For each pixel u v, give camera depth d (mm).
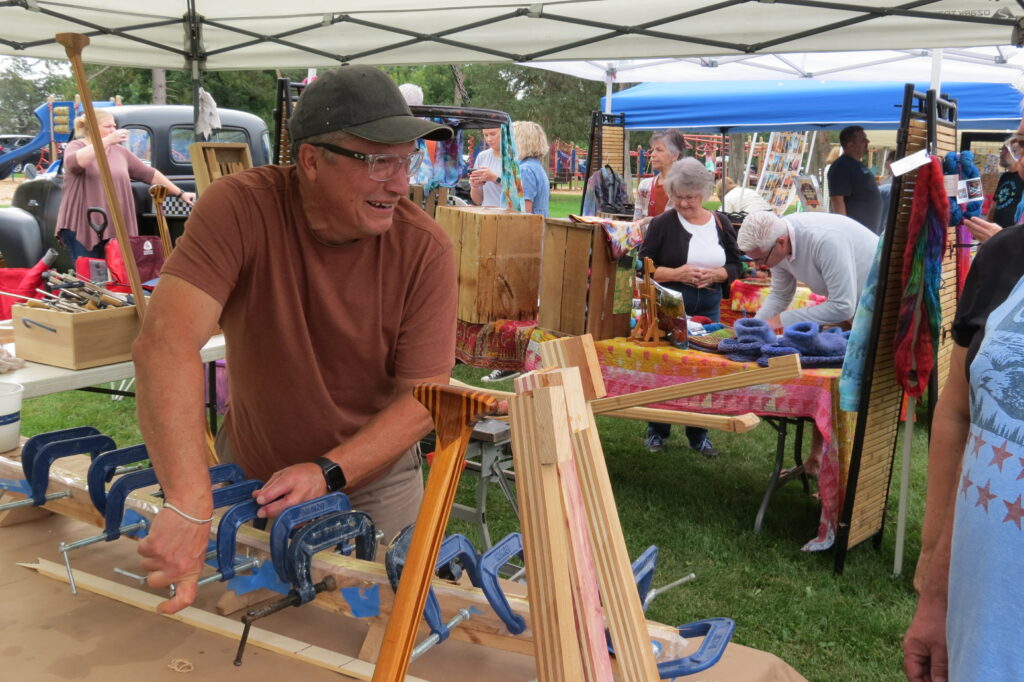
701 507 4125
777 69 8883
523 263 4398
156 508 1440
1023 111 1916
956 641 1152
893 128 9219
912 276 3133
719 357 3635
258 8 4328
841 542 3426
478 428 3074
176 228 5887
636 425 5461
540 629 827
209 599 1438
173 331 1405
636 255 4047
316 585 1286
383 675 955
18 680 1190
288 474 1432
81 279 2865
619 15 4012
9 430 1862
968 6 3350
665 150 6090
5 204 12820
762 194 13234
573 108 29453
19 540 1678
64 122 8891
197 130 4695
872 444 3426
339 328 1625
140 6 4312
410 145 1474
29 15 4145
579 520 854
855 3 3594
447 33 4332
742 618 3123
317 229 1540
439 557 1175
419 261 1647
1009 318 1165
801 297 5039
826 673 2809
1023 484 1087
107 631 1338
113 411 5418
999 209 3795
